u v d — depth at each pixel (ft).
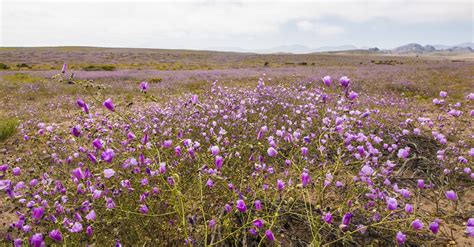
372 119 22.06
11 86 53.88
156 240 8.98
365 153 11.26
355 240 9.34
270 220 9.66
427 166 14.67
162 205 9.96
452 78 63.82
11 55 217.36
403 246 9.20
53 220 8.95
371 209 10.32
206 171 10.59
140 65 154.61
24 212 11.98
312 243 7.96
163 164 8.86
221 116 20.70
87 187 10.34
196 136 17.52
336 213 10.14
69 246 8.89
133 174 11.31
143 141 9.52
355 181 11.07
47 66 136.67
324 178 10.46
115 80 66.44
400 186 13.09
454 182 13.09
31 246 8.23
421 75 71.67
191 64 173.88
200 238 9.21
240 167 12.50
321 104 22.17
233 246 9.10
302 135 16.92
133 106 27.48
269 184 11.66
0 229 10.77
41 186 12.15
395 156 16.02
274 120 20.77
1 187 10.11
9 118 28.50
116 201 10.23
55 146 16.81
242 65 164.55
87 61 184.44
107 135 15.40
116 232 9.18
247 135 17.39
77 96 42.22
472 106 30.76
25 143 20.76
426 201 12.09
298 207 10.53
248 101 24.86
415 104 34.14
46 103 38.17
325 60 242.17
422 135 18.99
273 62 202.69
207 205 10.46
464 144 17.75
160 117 21.50
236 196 9.46
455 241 9.54
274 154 10.24
